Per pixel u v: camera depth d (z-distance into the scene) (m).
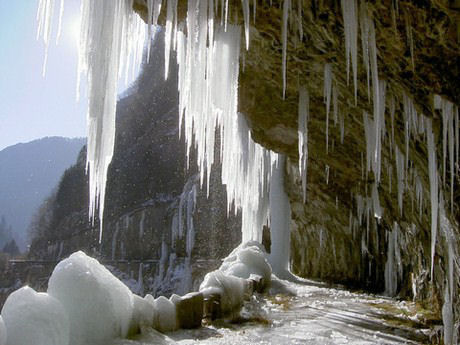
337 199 12.07
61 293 3.06
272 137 8.83
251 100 7.44
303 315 6.41
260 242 13.52
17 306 2.57
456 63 4.03
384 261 11.99
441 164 4.88
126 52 4.64
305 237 15.34
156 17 4.53
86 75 4.09
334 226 13.46
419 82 4.51
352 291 11.25
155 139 37.84
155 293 27.05
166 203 32.25
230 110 6.45
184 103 6.41
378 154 5.09
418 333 5.41
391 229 10.76
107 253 33.03
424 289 7.64
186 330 4.37
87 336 3.03
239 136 9.30
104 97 4.08
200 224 29.11
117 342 3.15
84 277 3.14
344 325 5.73
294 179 12.81
